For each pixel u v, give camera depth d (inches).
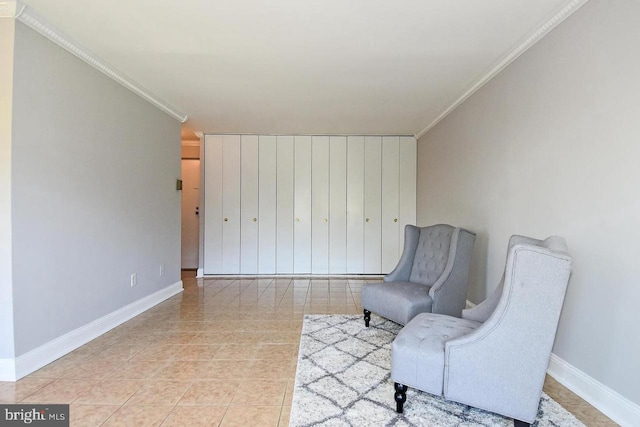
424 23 90.5
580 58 77.9
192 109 168.6
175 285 172.9
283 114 177.0
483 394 62.9
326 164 221.9
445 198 169.0
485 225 125.2
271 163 220.5
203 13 86.5
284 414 69.4
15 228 82.9
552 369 86.2
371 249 222.7
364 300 122.4
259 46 104.2
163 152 158.9
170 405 72.5
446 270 112.3
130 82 128.4
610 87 69.7
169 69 120.8
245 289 185.5
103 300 116.3
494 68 115.7
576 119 79.2
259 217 220.8
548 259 58.4
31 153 87.5
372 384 81.3
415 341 71.4
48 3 82.1
